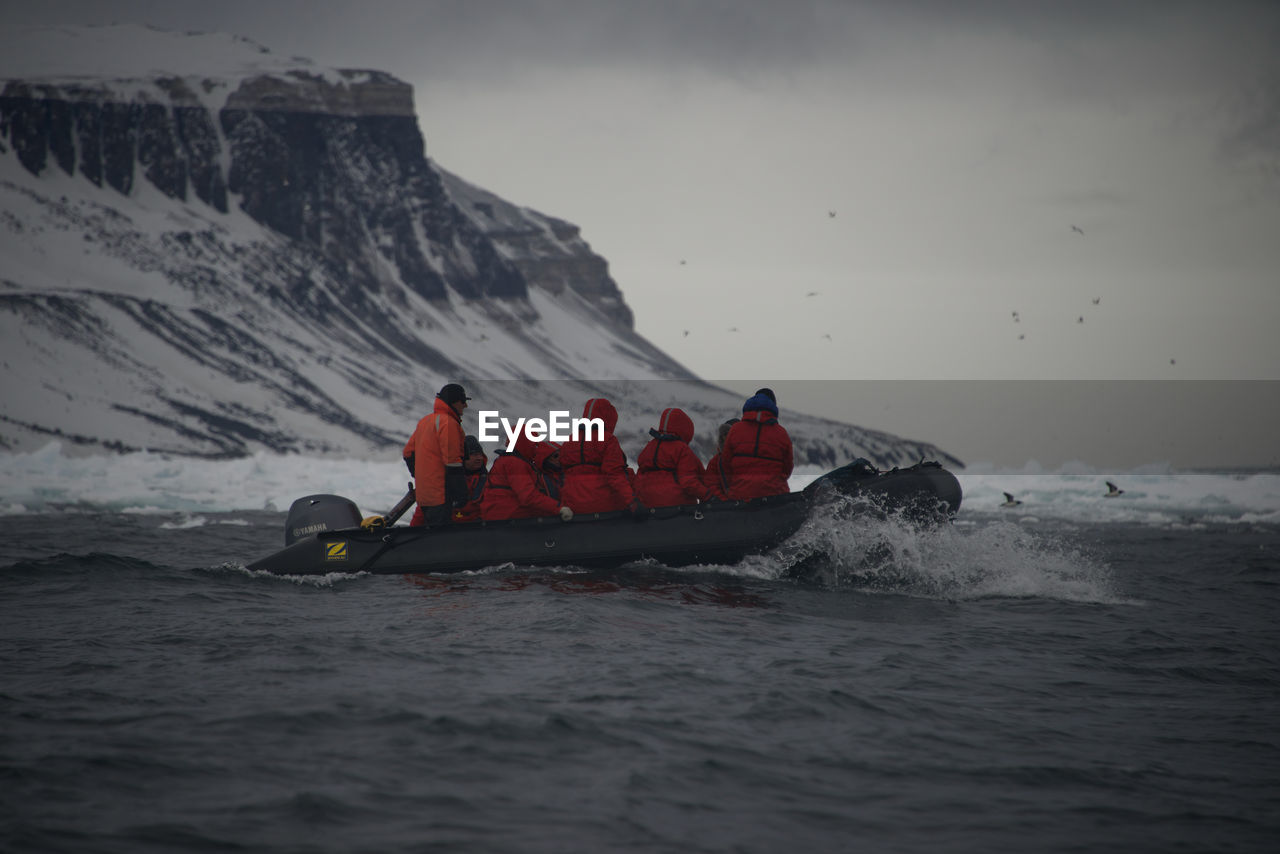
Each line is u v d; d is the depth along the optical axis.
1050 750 4.34
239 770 3.85
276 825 3.42
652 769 3.97
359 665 5.32
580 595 7.34
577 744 4.20
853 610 7.33
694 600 7.33
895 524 8.55
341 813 3.52
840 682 5.25
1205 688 5.46
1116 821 3.62
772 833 3.48
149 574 8.17
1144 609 7.86
